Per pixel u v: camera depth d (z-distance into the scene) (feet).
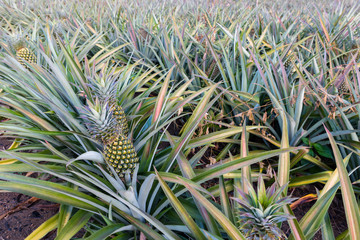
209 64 6.04
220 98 4.83
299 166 4.19
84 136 2.97
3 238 3.19
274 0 12.78
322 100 3.73
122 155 2.59
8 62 3.75
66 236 2.42
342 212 3.68
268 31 6.81
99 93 3.21
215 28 6.84
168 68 6.13
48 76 3.73
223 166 2.58
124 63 6.73
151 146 3.28
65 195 2.64
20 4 10.91
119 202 2.71
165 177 2.67
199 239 2.29
